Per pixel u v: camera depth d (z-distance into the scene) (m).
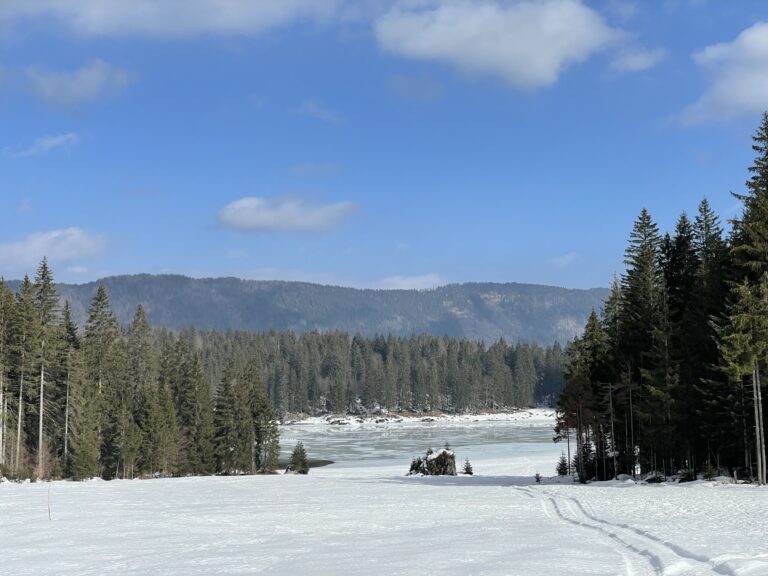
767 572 13.84
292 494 45.59
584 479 60.16
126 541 23.84
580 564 16.22
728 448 49.72
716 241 54.22
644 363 59.47
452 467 76.88
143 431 85.06
